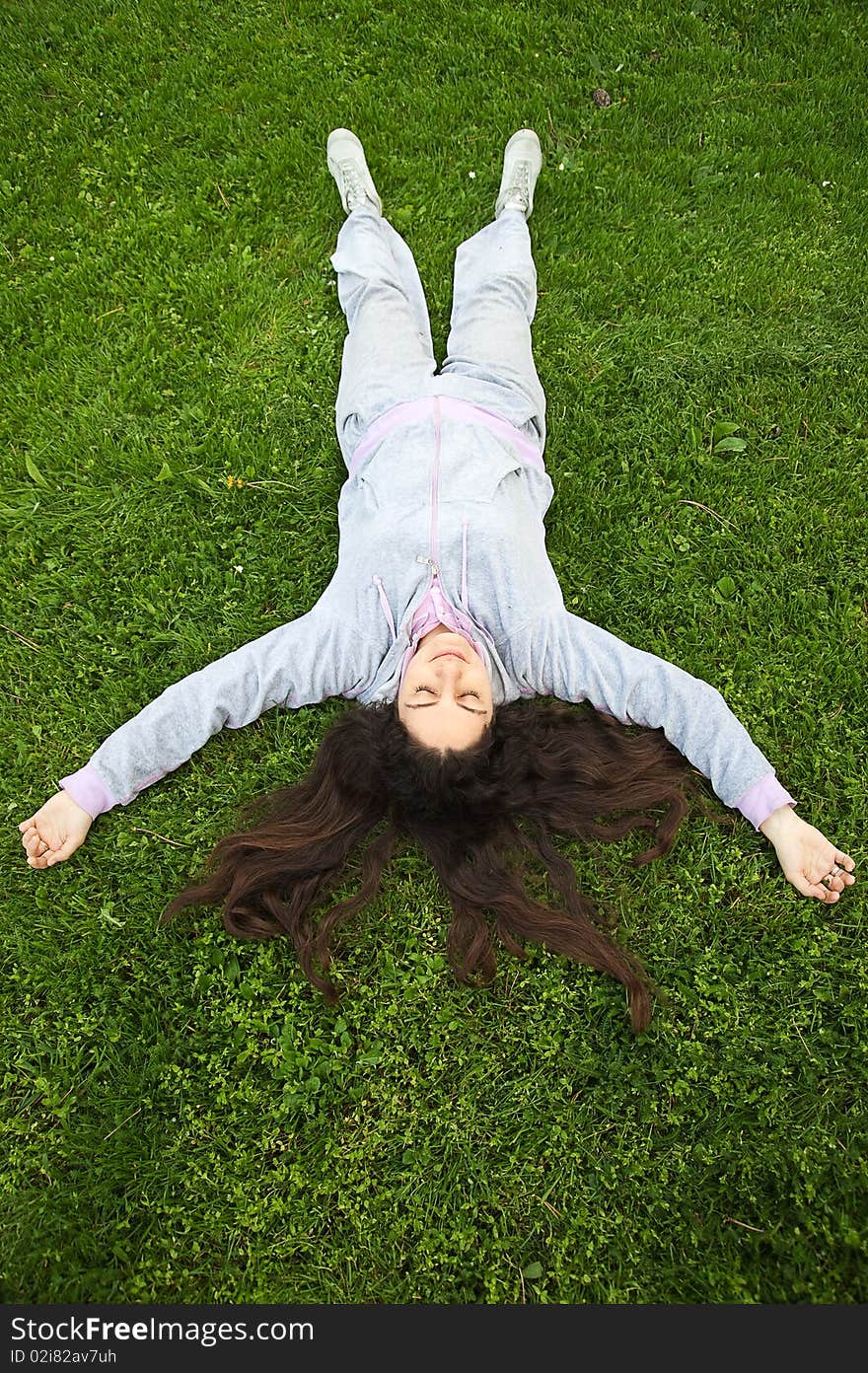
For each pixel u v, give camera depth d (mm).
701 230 3820
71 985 2895
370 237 3471
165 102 3965
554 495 3424
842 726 3166
